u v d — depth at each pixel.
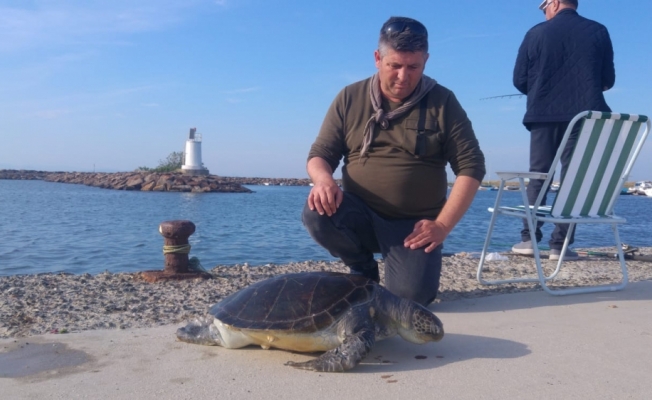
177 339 3.07
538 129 5.71
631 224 19.27
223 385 2.42
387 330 2.81
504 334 3.18
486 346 2.95
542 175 4.10
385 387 2.39
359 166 3.69
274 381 2.46
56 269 9.76
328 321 2.69
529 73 5.76
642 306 3.83
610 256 6.50
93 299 4.08
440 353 2.85
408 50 3.28
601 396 2.28
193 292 4.38
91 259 11.02
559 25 5.47
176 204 36.25
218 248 12.98
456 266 5.71
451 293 4.35
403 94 3.49
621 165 4.23
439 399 2.26
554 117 5.52
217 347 2.97
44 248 12.77
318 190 3.37
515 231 17.50
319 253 12.14
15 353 2.85
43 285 4.59
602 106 5.40
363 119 3.64
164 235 5.09
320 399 2.26
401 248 3.51
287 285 2.88
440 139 3.52
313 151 3.72
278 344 2.80
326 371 2.54
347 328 2.68
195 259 5.39
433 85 3.59
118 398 2.28
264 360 2.76
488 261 6.03
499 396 2.28
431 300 3.52
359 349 2.53
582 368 2.61
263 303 2.84
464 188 3.40
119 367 2.65
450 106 3.54
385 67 3.38
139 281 4.91
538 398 2.26
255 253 12.12
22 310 3.71
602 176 4.20
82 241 14.26
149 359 2.77
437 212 3.70
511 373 2.54
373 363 2.70
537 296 4.18
